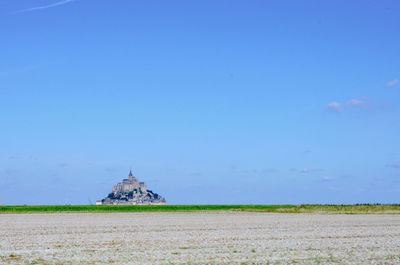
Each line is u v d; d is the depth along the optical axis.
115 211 125.88
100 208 136.75
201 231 49.38
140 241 38.31
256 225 60.50
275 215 98.56
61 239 39.78
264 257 29.36
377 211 117.81
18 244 35.78
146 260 27.80
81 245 35.28
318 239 40.66
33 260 27.80
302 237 42.50
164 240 39.22
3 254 30.17
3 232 47.28
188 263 26.88
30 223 63.91
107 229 51.91
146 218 81.31
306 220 74.94
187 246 34.88
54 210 126.19
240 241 38.62
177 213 111.31
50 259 28.16
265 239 40.44
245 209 139.38
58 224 61.47
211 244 36.28
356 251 32.50
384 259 28.97
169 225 59.81
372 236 44.16
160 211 128.12
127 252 31.25
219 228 54.34
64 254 30.23
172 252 31.33
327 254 30.89
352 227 56.91
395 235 45.47
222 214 104.94
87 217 85.19
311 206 135.00
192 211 128.50
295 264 26.91
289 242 37.97
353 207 128.25
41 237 41.59
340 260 28.39
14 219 76.44
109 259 28.12
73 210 127.50
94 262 27.06
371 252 32.03
